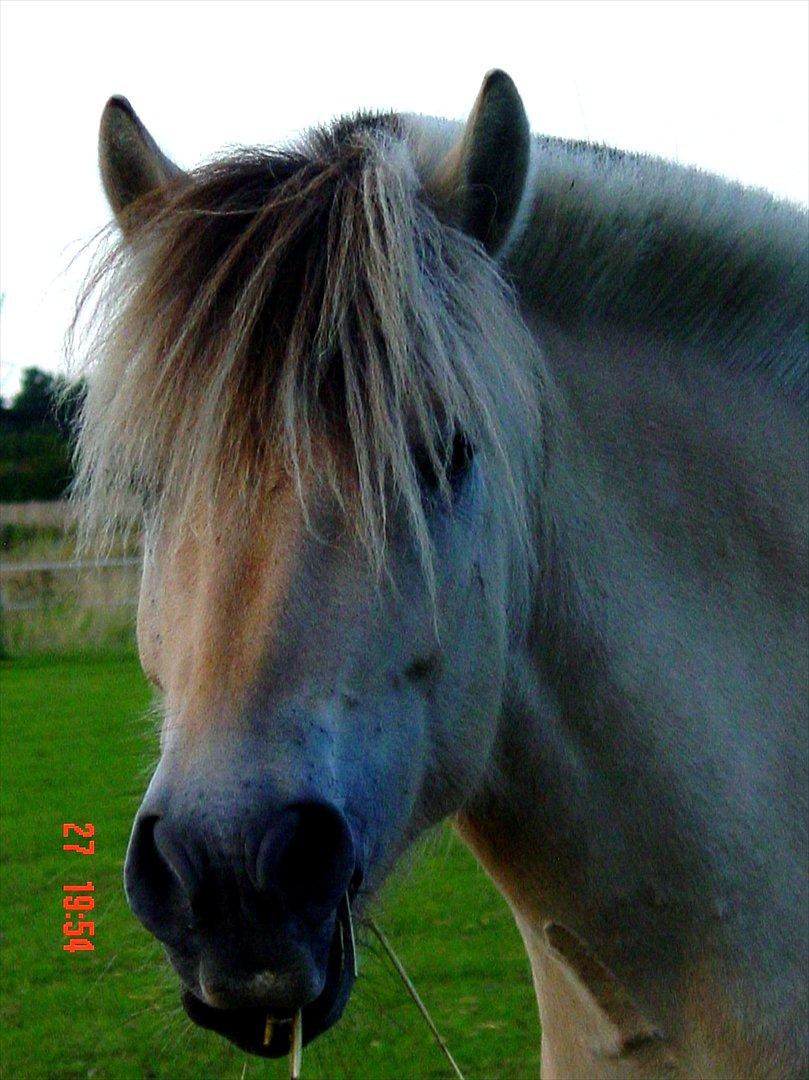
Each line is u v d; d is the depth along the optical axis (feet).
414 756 5.61
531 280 6.79
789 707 6.68
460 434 5.57
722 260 6.96
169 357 5.43
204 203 5.82
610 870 6.37
